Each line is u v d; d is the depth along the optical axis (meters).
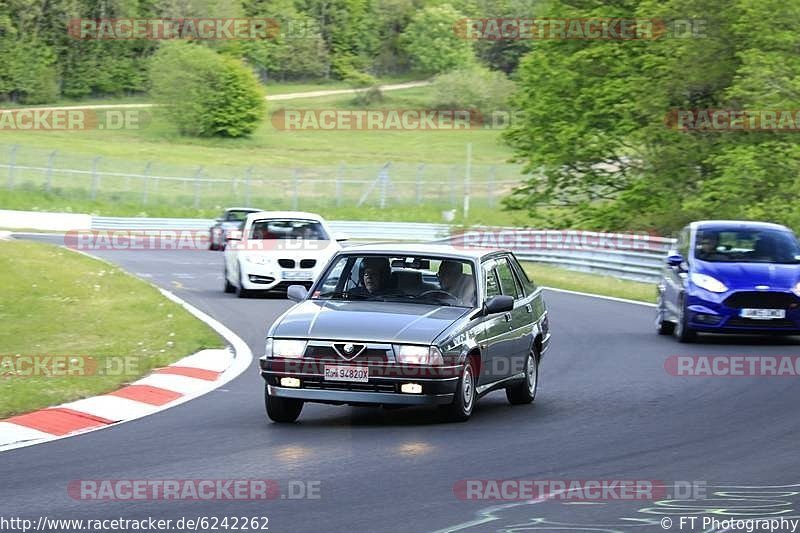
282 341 29.56
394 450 26.61
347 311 30.66
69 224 147.88
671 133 107.00
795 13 94.25
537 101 118.62
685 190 107.69
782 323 47.16
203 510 20.88
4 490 22.53
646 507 21.11
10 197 165.25
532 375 34.81
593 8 115.50
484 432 29.11
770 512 20.73
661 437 28.50
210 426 29.92
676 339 50.09
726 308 47.19
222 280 80.62
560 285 80.19
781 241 50.41
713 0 102.44
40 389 34.28
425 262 32.38
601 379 39.00
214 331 50.31
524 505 21.22
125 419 31.06
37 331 48.06
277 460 25.42
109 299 59.47
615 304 66.81
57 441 27.80
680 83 104.38
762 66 93.19
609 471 24.38
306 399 29.42
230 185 196.38
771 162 94.06
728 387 37.09
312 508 20.97
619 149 114.19
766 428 29.75
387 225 152.50
